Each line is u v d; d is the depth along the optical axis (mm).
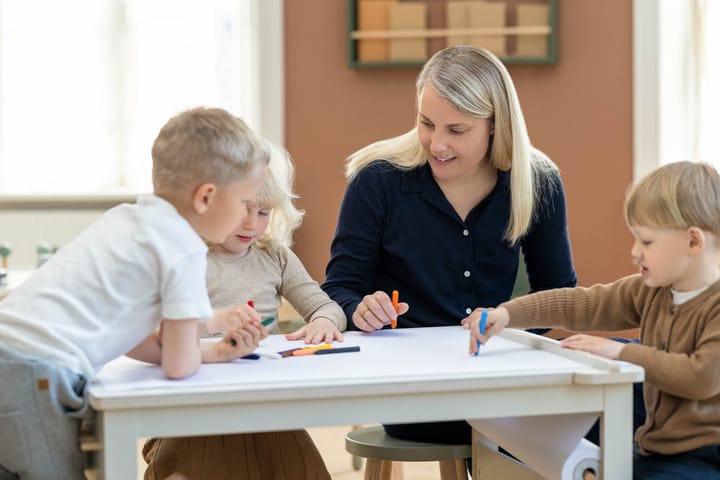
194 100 4039
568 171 3807
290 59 3857
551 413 1340
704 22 3734
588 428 1363
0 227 3947
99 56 4086
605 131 3791
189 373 1330
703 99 3750
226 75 4004
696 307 1508
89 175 4113
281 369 1381
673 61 3789
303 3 3842
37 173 4121
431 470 2883
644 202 1506
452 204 2027
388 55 3793
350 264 2064
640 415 1846
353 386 1271
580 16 3777
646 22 3750
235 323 1483
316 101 3859
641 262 1531
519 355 1500
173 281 1325
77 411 1297
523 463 1627
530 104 3799
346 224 2076
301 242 3889
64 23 4074
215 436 1683
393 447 1786
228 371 1371
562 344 1521
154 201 1395
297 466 1689
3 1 4074
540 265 2152
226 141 1385
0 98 4113
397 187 2039
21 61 4094
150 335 1474
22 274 2869
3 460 1307
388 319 1787
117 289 1334
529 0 3740
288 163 2055
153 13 4043
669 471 1458
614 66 3777
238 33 3998
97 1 4066
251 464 1686
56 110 4109
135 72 4070
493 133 1954
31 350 1291
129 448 1233
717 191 1489
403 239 2031
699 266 1509
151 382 1299
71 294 1330
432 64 1923
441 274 2025
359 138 3857
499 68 1924
